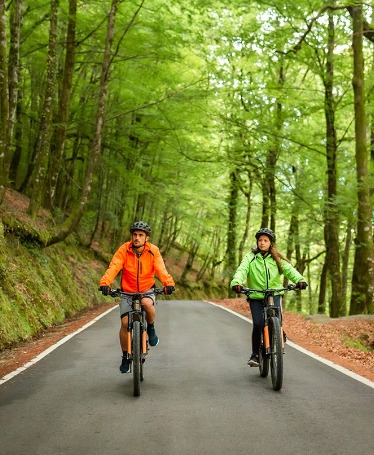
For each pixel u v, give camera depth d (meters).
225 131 21.36
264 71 20.36
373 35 17.42
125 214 33.84
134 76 21.59
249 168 23.64
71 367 7.56
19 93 23.19
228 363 7.98
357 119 16.98
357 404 5.48
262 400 5.64
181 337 10.88
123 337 6.32
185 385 6.39
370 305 16.59
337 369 7.47
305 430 4.59
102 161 25.52
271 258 6.75
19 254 14.88
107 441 4.29
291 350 9.26
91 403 5.49
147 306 6.10
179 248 50.81
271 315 6.45
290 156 23.19
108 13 18.81
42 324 12.54
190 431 4.55
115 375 7.00
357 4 16.14
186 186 30.73
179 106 21.20
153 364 7.83
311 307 36.72
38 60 22.00
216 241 48.78
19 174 27.69
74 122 23.39
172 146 23.16
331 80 19.27
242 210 37.06
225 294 50.97
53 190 21.53
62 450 4.07
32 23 20.81
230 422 4.82
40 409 5.25
